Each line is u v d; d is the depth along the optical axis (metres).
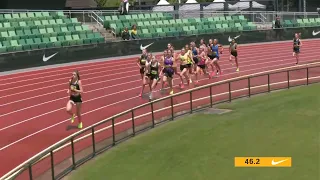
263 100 16.39
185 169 9.68
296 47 24.95
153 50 30.23
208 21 35.66
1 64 23.56
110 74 23.16
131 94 18.20
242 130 12.53
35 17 29.80
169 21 34.56
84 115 15.09
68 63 26.50
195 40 31.94
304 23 38.41
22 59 24.47
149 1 53.28
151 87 16.78
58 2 36.28
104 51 28.12
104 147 11.48
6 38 25.94
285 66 24.59
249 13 40.19
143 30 31.94
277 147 10.91
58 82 21.27
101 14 34.22
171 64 17.41
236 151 10.73
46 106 16.56
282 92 17.70
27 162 8.46
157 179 9.16
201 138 11.92
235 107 15.44
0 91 19.33
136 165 10.08
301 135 11.84
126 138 12.23
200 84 19.69
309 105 15.28
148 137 12.25
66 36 28.27
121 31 31.45
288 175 9.12
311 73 21.92
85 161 10.50
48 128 13.66
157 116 14.59
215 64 21.81
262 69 23.70
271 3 45.41
